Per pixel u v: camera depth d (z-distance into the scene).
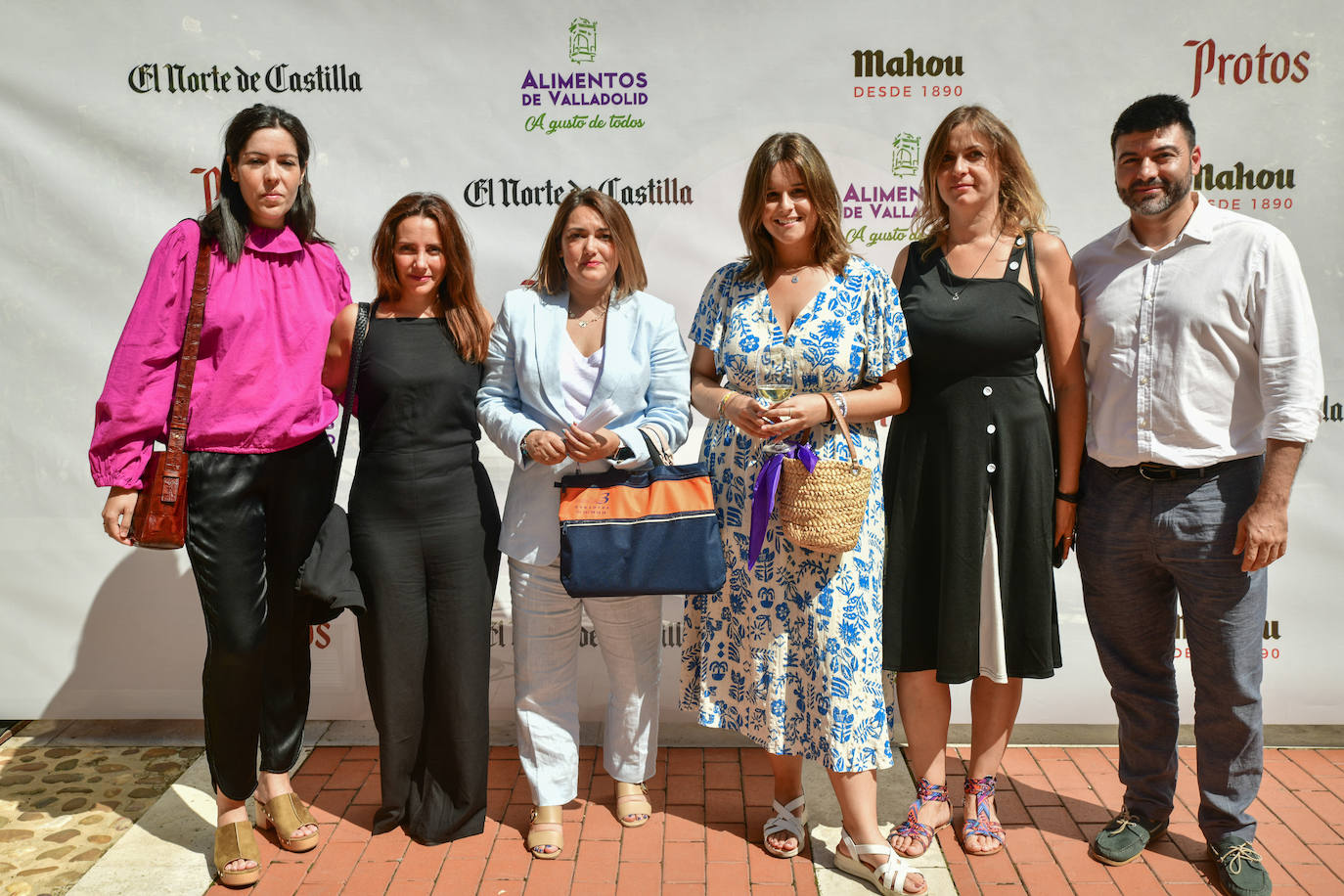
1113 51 3.35
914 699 2.98
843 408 2.68
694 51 3.40
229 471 2.69
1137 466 2.73
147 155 3.44
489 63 3.41
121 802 3.24
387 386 2.79
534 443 2.76
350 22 3.39
